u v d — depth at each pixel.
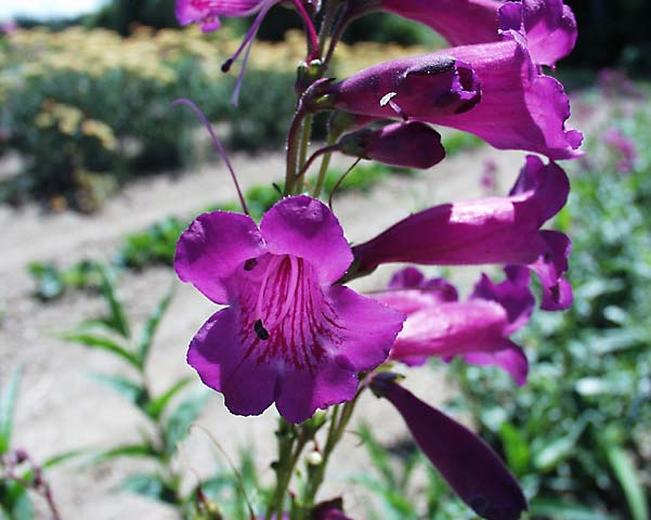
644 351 0.29
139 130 0.68
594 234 0.37
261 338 0.08
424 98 0.08
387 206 0.62
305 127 0.10
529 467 0.21
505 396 0.29
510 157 0.83
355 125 0.10
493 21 0.10
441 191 0.68
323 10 0.10
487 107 0.08
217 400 0.32
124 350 0.17
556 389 0.26
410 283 0.12
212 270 0.08
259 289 0.08
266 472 0.26
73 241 0.50
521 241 0.10
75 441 0.29
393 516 0.18
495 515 0.10
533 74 0.08
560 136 0.08
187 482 0.26
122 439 0.29
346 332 0.08
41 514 0.25
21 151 0.67
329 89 0.09
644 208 0.47
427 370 0.34
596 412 0.27
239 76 0.10
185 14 0.11
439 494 0.21
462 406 0.28
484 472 0.10
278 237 0.08
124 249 0.46
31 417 0.31
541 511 0.19
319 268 0.08
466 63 0.08
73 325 0.39
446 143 0.85
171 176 0.68
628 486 0.21
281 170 0.72
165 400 0.17
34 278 0.44
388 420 0.30
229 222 0.08
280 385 0.08
